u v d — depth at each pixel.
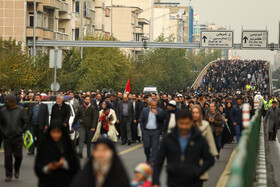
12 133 36.12
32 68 109.44
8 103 36.47
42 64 112.50
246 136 25.83
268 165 49.97
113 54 162.75
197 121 28.48
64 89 116.81
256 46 139.50
